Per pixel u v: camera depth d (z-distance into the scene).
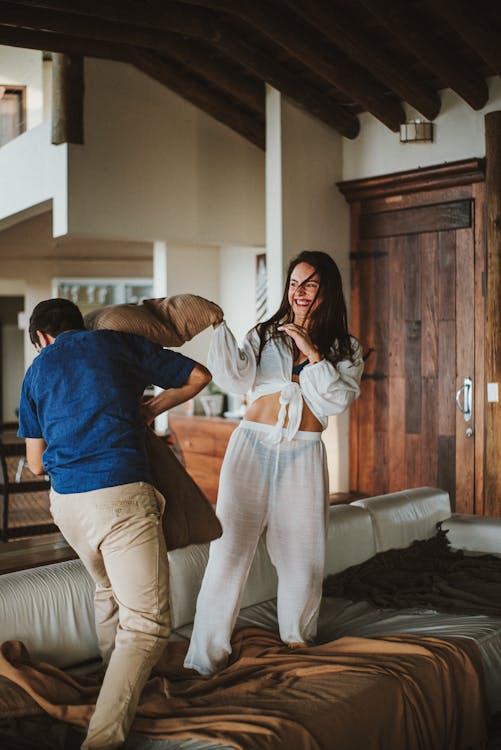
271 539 2.70
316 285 2.69
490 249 4.98
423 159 5.48
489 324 5.00
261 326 2.77
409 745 2.27
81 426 2.19
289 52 5.00
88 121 5.91
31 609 2.48
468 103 5.11
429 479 5.59
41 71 6.50
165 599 2.18
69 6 4.50
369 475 5.95
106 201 6.01
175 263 7.21
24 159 6.66
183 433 6.85
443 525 4.02
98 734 1.97
